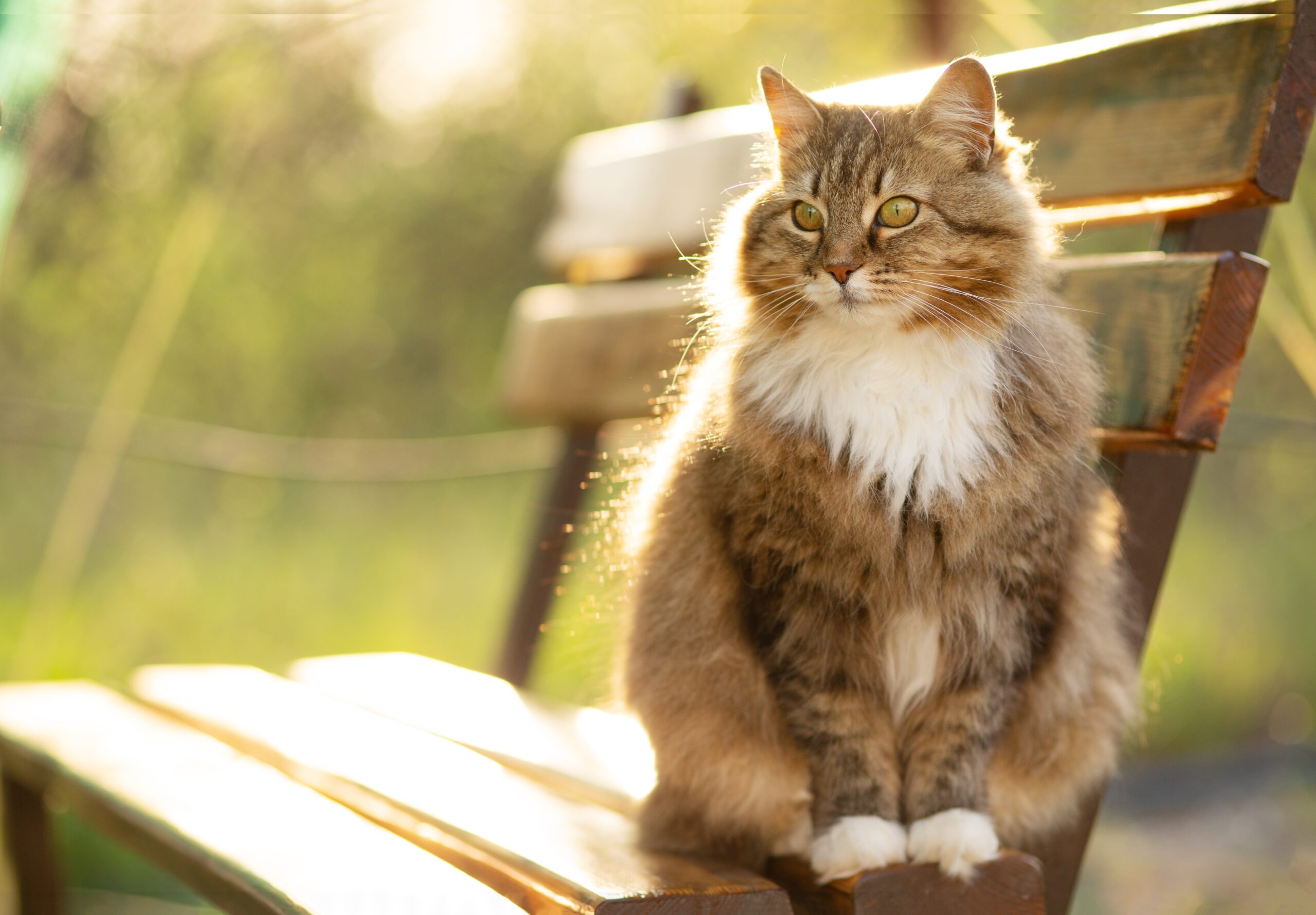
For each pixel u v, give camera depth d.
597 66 4.02
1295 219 1.87
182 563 3.17
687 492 1.46
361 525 3.52
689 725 1.45
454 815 1.51
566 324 1.94
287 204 3.74
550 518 1.94
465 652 2.91
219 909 1.47
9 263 2.54
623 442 1.99
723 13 2.85
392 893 1.39
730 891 1.35
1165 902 1.98
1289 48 1.41
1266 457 3.40
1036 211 1.44
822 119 1.46
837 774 1.41
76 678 2.61
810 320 1.43
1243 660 2.98
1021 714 1.43
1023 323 1.42
